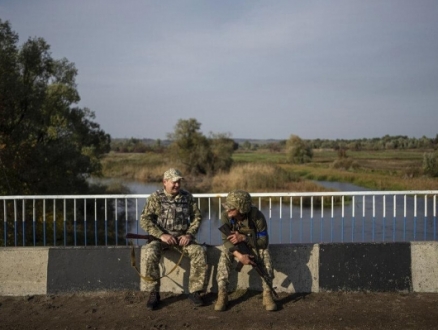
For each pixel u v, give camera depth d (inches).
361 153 3563.0
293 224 688.4
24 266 215.3
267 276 197.3
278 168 1555.1
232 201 197.8
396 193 235.5
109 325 181.5
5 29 736.3
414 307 197.6
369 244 217.5
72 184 745.0
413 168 1822.1
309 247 216.1
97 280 215.5
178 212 209.5
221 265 200.5
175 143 1857.8
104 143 1196.5
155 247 203.3
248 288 215.8
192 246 205.9
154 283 201.2
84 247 217.6
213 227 597.3
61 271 215.5
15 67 757.3
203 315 191.2
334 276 215.9
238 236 196.9
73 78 955.3
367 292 215.6
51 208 662.5
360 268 216.4
